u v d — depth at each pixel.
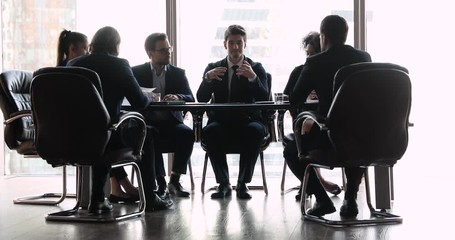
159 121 5.15
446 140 6.53
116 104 4.13
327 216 4.22
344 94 3.65
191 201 4.98
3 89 4.73
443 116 6.50
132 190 4.86
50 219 4.17
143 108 4.29
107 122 3.86
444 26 6.46
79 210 4.49
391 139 3.74
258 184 6.09
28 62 6.89
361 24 6.48
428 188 5.68
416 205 4.73
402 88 3.68
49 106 3.84
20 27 6.88
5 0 6.89
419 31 6.48
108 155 3.95
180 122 5.24
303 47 5.33
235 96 5.31
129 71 4.15
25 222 4.12
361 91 3.64
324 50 4.08
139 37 6.70
